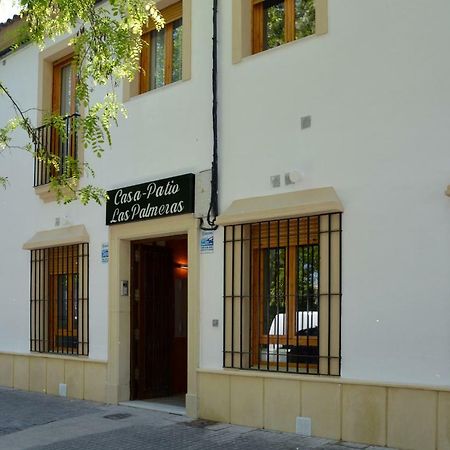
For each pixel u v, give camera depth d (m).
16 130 12.83
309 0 8.69
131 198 10.14
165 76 10.36
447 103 7.00
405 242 7.16
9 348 12.48
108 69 8.51
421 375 6.92
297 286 8.18
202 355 9.01
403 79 7.35
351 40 7.84
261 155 8.59
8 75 13.22
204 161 9.30
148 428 8.55
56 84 12.40
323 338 7.73
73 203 11.38
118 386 10.20
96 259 10.79
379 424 7.16
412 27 7.34
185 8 9.80
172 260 11.21
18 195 12.70
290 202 8.09
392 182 7.32
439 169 6.99
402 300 7.12
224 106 9.09
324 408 7.62
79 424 8.95
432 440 6.76
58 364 11.27
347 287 7.56
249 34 9.11
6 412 9.89
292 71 8.38
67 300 11.43
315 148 8.04
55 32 9.07
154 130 10.08
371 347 7.31
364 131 7.61
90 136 8.64
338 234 7.67
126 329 10.38
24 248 12.08
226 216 8.68
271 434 7.91
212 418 8.76
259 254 8.62
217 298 8.90
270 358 8.43
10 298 12.62
